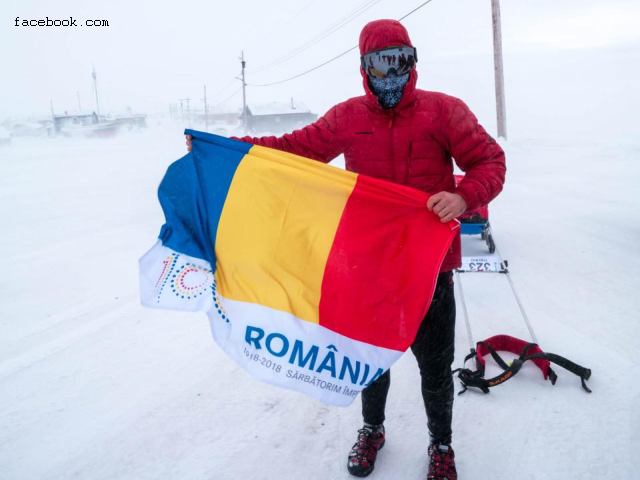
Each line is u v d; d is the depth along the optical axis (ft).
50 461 8.73
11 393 11.05
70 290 18.21
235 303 7.54
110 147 134.51
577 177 40.96
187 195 7.89
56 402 10.62
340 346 7.25
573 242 21.45
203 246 7.82
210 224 7.82
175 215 7.82
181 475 8.29
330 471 8.30
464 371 10.45
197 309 7.66
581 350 11.61
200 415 10.03
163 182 7.89
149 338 13.78
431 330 7.47
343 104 7.63
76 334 14.20
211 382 11.31
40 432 9.59
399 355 7.02
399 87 6.90
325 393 7.30
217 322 7.55
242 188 7.70
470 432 9.04
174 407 10.32
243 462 8.58
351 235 7.27
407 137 7.18
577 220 25.71
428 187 7.40
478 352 11.16
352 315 7.22
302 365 7.34
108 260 22.16
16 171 66.80
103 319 15.26
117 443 9.18
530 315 13.85
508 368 10.31
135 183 52.13
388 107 7.13
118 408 10.34
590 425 8.94
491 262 13.41
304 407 10.26
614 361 11.02
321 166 7.32
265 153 7.63
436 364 7.55
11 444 9.23
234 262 7.64
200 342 13.43
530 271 17.81
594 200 30.96
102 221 31.60
